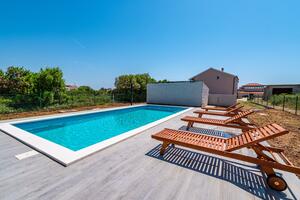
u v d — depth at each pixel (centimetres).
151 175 244
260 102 2253
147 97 1889
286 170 211
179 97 1655
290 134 536
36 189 200
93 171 251
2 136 448
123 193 196
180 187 213
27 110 967
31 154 316
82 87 2111
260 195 202
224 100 1823
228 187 217
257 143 273
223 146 290
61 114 880
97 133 664
